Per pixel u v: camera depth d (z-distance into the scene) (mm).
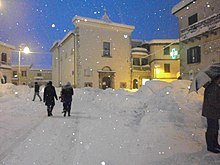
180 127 7453
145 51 41438
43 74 60688
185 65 24062
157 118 8219
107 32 34938
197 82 5309
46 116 10992
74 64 33062
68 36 35188
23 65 59500
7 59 42625
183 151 5355
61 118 10344
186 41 23344
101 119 9797
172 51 40219
